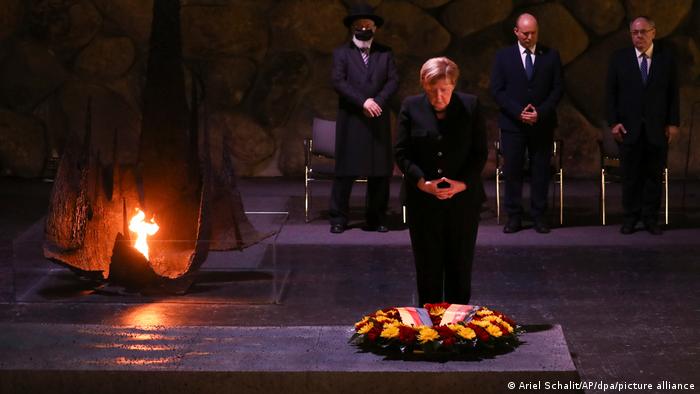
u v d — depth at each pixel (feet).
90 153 26.81
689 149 40.32
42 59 43.57
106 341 20.17
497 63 33.68
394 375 18.17
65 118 43.55
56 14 43.32
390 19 43.19
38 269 28.60
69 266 26.30
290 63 43.50
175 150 27.02
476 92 43.24
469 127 21.11
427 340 18.81
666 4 42.68
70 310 25.05
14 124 43.21
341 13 43.32
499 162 35.47
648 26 32.63
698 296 26.09
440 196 20.80
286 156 43.70
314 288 27.04
